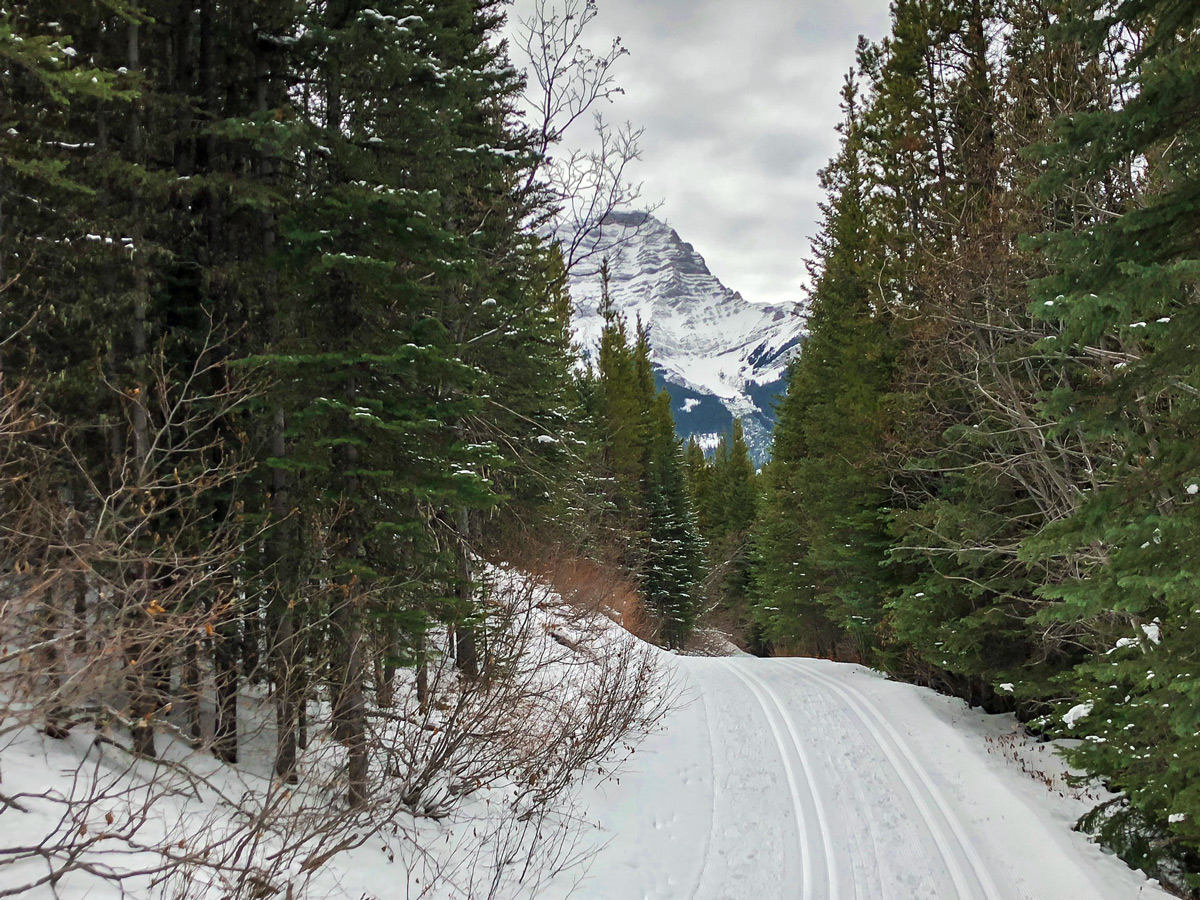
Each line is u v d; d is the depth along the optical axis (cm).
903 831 1019
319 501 805
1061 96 1184
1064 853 934
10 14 698
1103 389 630
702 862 938
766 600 3753
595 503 2409
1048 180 608
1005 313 1210
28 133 757
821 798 1144
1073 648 1410
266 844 657
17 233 777
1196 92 534
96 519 746
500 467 895
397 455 829
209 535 762
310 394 780
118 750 708
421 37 907
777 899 841
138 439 724
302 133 745
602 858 903
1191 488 662
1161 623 873
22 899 458
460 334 1260
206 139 867
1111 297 532
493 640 1099
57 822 541
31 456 693
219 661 802
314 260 767
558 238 1391
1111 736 915
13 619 548
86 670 521
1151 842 959
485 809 927
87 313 741
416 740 863
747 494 5791
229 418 848
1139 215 562
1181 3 557
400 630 810
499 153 931
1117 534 600
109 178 756
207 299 858
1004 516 1350
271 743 894
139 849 486
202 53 853
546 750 1080
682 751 1354
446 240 820
